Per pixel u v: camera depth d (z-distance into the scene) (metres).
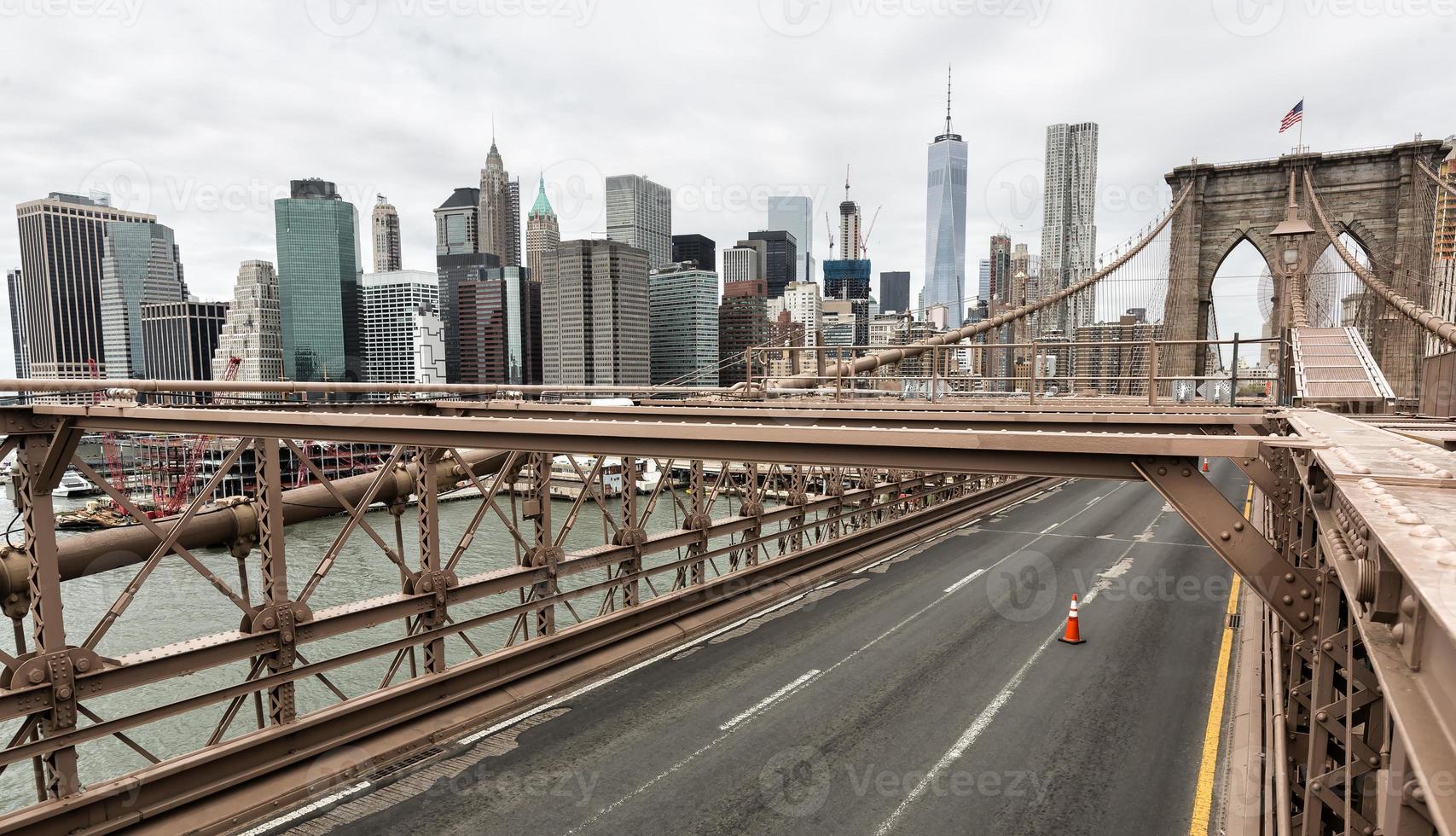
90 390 7.70
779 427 4.93
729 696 10.77
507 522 10.66
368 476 9.57
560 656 11.38
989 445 4.46
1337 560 2.63
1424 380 12.84
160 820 7.17
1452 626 1.07
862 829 7.60
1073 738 9.48
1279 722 6.02
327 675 21.42
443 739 9.27
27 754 6.71
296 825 7.52
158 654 7.46
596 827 7.59
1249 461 6.64
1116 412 9.16
